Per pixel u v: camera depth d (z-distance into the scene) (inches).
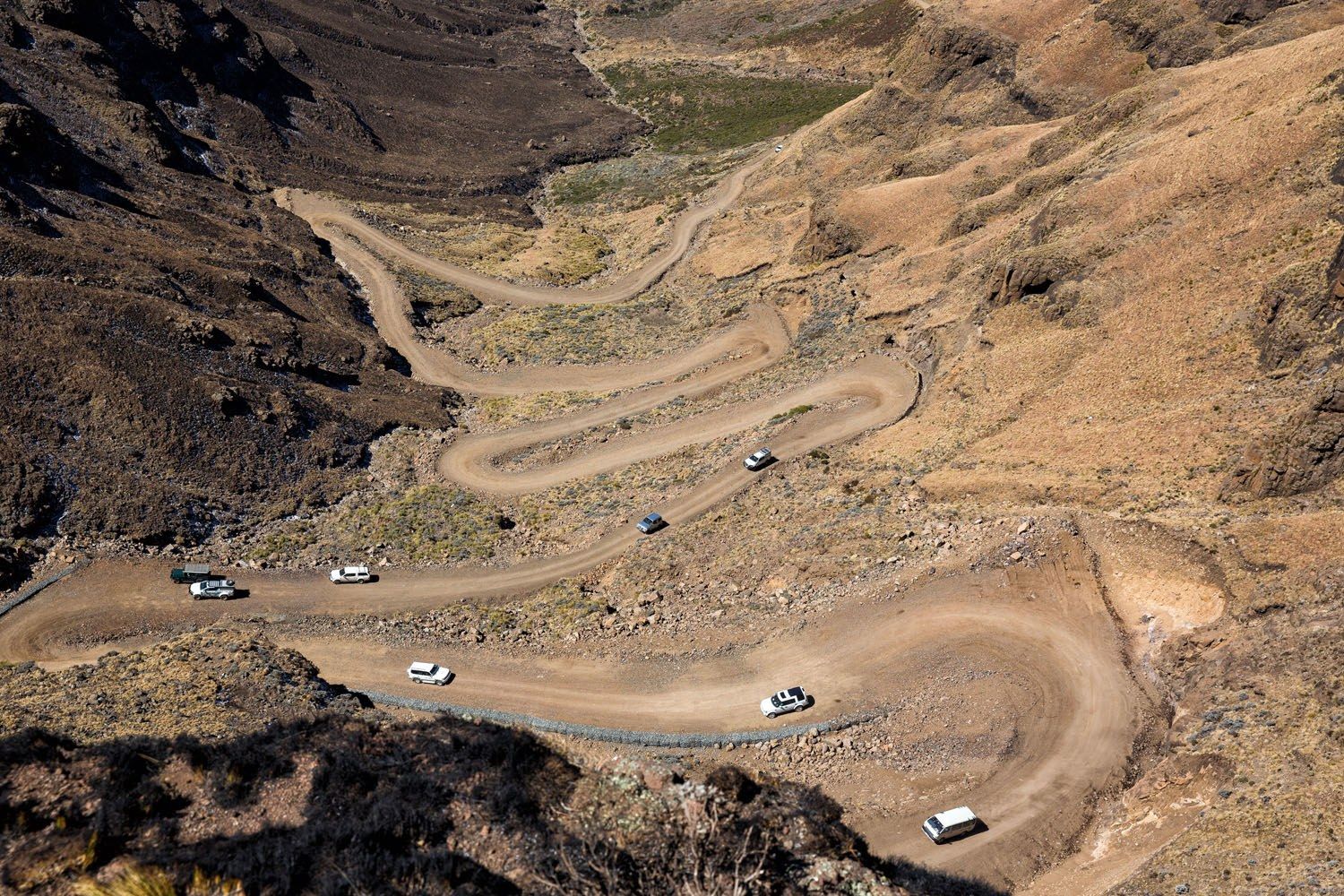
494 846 1103.0
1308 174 2418.8
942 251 3577.8
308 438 3090.6
